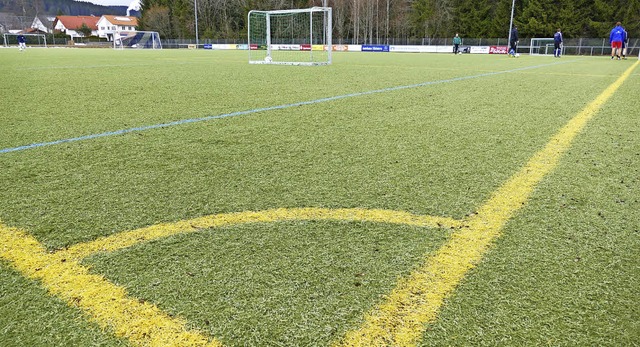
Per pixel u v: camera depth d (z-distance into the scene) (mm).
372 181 2463
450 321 1258
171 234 1797
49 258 1605
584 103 5441
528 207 2105
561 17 40312
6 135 3535
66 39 59875
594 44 33938
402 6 52312
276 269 1528
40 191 2277
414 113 4625
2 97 5750
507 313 1294
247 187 2357
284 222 1914
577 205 2133
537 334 1206
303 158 2916
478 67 13008
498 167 2756
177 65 13375
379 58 20500
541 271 1524
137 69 11445
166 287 1422
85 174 2562
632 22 37812
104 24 90938
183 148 3158
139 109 4820
